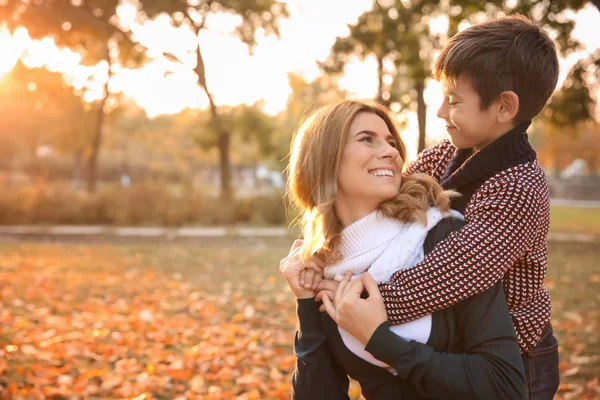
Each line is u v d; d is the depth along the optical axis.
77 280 7.35
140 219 15.26
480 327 1.24
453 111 1.38
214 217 15.54
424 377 1.22
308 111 1.67
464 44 1.35
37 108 32.41
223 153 18.42
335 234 1.41
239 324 5.40
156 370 3.99
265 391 3.70
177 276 7.79
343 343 1.39
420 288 1.25
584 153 44.34
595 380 3.77
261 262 9.33
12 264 8.58
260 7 17.38
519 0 11.38
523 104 1.33
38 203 15.20
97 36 16.62
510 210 1.28
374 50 15.27
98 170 46.00
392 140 1.46
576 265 9.02
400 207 1.36
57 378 3.81
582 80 12.69
